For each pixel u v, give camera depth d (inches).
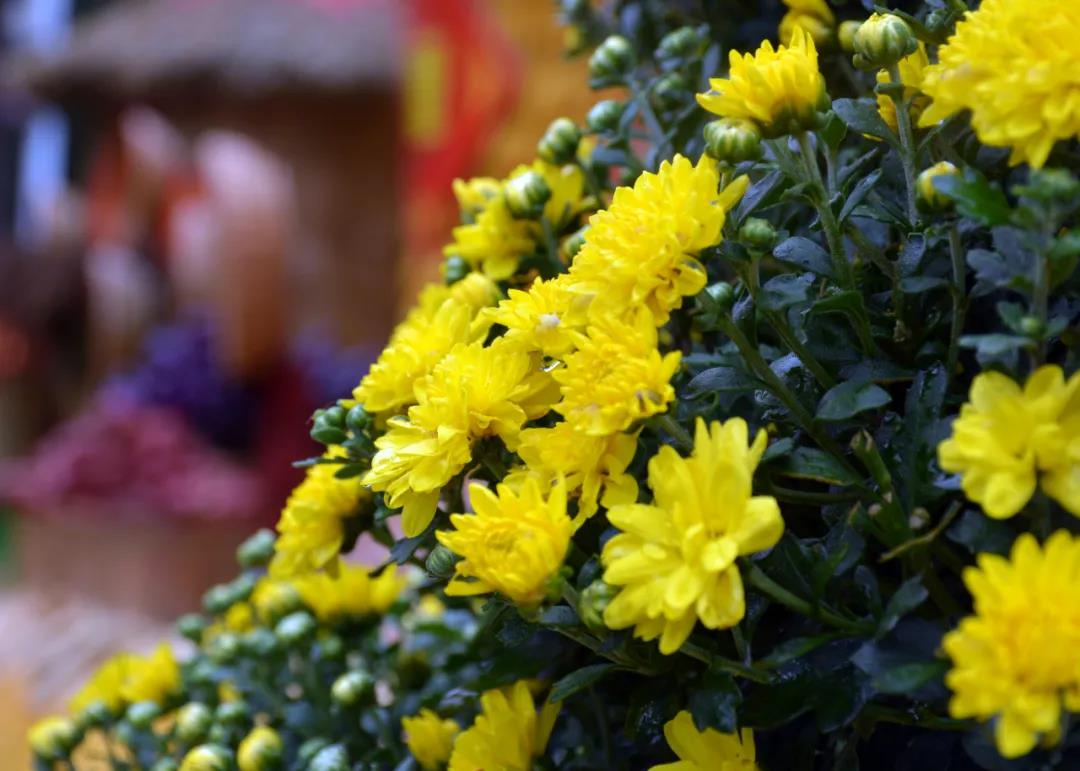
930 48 22.4
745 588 19.3
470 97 63.7
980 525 18.1
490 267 24.7
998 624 16.4
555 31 60.9
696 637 20.1
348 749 26.9
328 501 23.6
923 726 19.9
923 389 20.0
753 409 22.3
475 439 20.4
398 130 103.7
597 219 19.5
